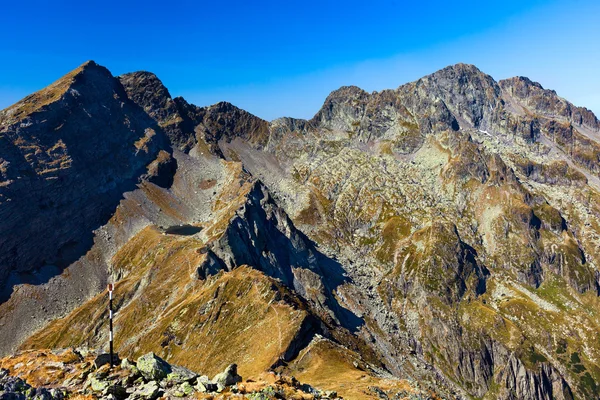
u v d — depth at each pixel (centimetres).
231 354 13050
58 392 4069
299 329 12750
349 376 10194
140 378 4212
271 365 11400
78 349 5219
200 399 3853
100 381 4178
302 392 4444
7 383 4016
